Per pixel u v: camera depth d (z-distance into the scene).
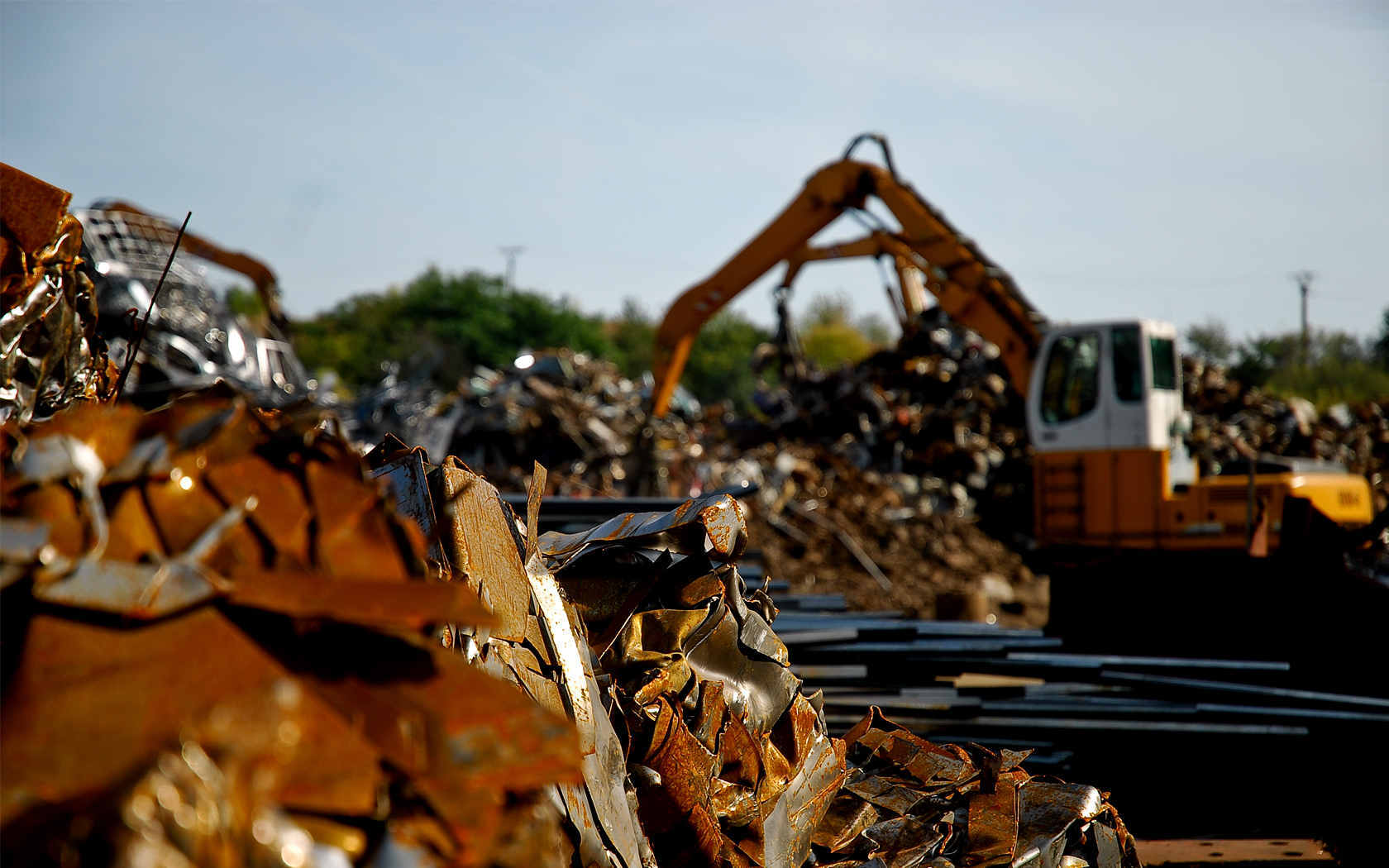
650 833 2.72
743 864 2.75
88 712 1.34
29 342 2.69
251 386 13.09
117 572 1.49
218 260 18.56
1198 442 18.81
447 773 1.49
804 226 19.09
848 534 19.09
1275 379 43.50
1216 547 13.30
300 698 1.40
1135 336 14.46
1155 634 7.62
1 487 1.60
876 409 24.66
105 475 1.60
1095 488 14.41
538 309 69.88
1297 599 6.72
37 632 1.45
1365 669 6.40
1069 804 3.29
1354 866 4.83
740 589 3.27
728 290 20.12
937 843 3.11
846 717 5.67
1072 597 8.00
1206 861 4.91
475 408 23.97
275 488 1.71
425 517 2.39
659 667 2.96
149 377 12.02
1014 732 5.68
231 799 1.24
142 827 1.15
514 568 2.56
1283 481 12.79
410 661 1.59
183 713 1.34
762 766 2.95
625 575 3.22
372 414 20.98
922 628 7.25
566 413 23.36
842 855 3.14
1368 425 28.31
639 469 21.22
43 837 1.16
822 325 102.38
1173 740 5.62
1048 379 15.07
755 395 28.73
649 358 77.50
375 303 70.12
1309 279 46.88
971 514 22.75
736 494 3.83
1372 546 6.89
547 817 1.65
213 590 1.47
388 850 1.40
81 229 2.81
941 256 17.56
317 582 1.54
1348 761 5.48
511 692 1.64
